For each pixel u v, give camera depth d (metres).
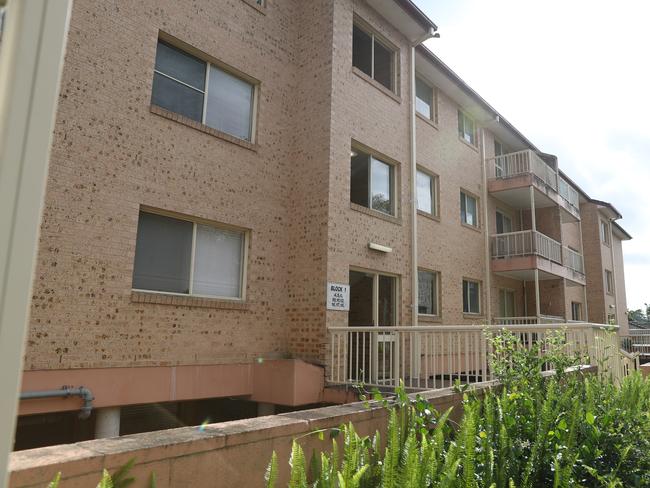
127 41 7.91
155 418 8.59
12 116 1.17
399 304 11.73
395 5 11.93
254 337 9.23
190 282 8.51
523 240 16.55
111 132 7.53
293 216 10.29
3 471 1.09
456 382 4.67
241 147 9.52
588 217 27.62
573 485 3.39
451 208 15.08
